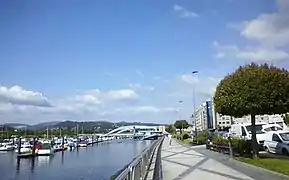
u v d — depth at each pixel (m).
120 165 63.06
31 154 89.38
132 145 124.62
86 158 85.56
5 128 154.88
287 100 22.50
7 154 96.38
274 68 23.50
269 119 52.38
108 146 135.88
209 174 17.83
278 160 21.73
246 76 23.11
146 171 16.62
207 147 42.97
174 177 16.89
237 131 37.44
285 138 28.20
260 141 31.16
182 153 36.06
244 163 21.84
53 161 82.50
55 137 151.62
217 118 99.56
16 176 62.12
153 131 181.75
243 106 22.69
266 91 22.23
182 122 125.00
